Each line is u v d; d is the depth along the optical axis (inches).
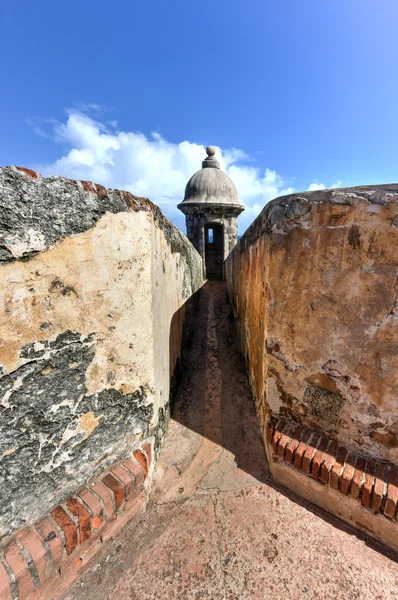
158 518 63.2
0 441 45.3
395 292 51.2
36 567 44.4
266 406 77.6
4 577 41.4
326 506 63.7
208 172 344.2
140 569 53.4
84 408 56.0
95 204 52.2
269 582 51.1
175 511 64.8
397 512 53.4
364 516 58.1
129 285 60.2
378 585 50.3
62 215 47.9
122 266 58.3
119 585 51.1
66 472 54.4
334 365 61.5
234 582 51.3
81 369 54.6
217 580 51.6
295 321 65.9
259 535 59.2
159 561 54.7
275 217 65.4
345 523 61.3
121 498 58.2
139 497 63.2
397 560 54.3
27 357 46.7
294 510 64.4
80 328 53.1
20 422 47.2
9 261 42.6
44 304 47.5
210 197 333.1
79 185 50.0
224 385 116.0
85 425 56.7
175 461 78.7
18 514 47.9
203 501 67.0
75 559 51.1
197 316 209.5
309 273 61.4
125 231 57.8
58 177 47.5
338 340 59.9
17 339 45.1
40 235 45.5
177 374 115.6
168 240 96.0
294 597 48.9
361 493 57.2
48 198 46.1
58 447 52.8
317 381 65.1
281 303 67.6
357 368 58.4
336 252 56.6
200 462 78.3
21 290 44.5
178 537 59.1
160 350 80.3
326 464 61.7
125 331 61.0
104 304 56.3
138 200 60.5
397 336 52.6
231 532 59.9
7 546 45.8
